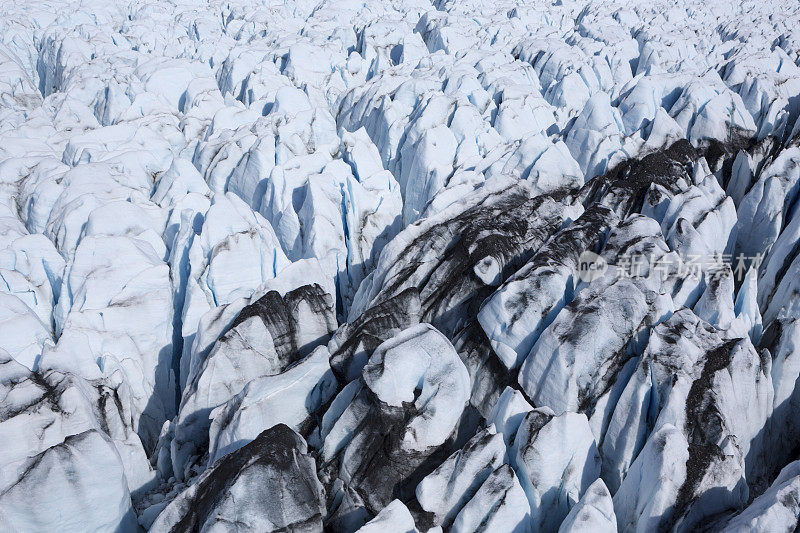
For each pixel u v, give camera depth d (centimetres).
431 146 2625
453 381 1303
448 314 1719
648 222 1695
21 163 2856
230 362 1596
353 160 2722
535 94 3275
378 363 1325
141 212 2281
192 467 1563
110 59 4359
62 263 2131
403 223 2683
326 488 1305
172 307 2006
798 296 1547
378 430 1296
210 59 4669
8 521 1148
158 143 3027
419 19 5522
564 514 1199
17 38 5256
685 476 1129
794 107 2989
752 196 1995
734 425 1290
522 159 2372
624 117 2817
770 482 1381
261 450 1180
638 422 1289
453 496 1191
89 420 1455
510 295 1491
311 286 1742
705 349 1334
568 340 1360
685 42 4356
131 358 1783
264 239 2059
